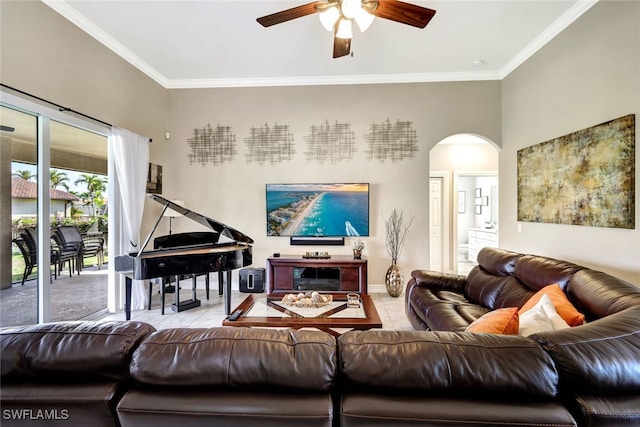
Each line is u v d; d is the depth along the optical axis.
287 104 4.46
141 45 3.46
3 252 2.51
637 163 2.26
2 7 2.32
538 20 3.00
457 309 2.43
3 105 2.46
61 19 2.80
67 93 2.88
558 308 1.56
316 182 4.47
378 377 0.80
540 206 3.36
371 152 4.41
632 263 2.31
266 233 4.53
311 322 2.25
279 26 3.10
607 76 2.52
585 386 0.77
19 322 2.62
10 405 0.80
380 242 4.42
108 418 0.81
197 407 0.78
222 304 3.88
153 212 4.24
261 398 0.79
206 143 4.55
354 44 3.44
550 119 3.22
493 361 0.79
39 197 2.73
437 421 0.74
